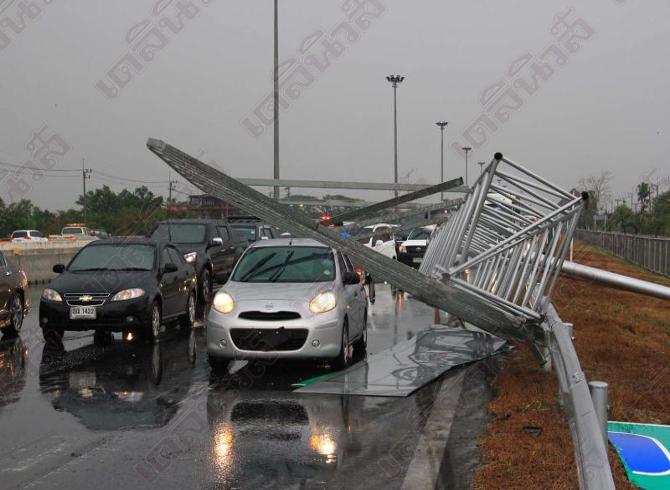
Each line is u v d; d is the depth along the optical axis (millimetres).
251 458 5965
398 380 8820
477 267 10211
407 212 12844
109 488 5258
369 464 5809
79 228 50094
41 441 6426
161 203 51781
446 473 5566
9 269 12906
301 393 8289
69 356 10820
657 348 10547
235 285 10117
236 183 7020
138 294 11641
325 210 15234
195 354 11031
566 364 4754
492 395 8047
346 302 9945
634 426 6594
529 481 5168
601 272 8703
